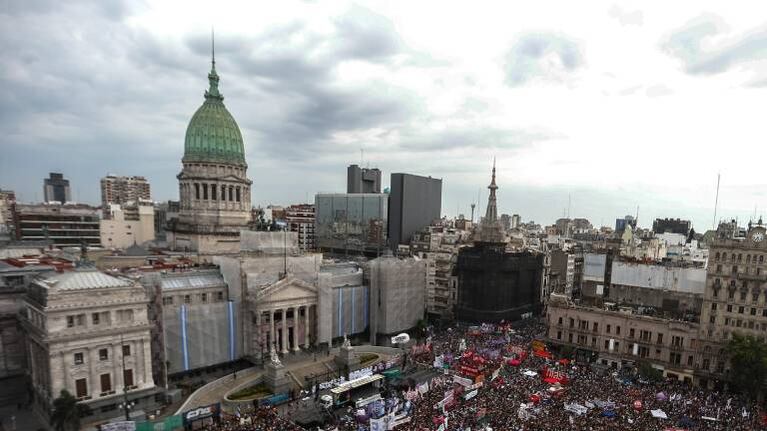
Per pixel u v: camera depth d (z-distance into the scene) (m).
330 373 96.12
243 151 156.62
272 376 86.12
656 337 104.00
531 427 62.97
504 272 141.38
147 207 189.00
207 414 70.38
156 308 83.69
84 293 71.56
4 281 86.94
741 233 125.12
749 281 93.38
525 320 148.38
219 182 146.00
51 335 67.94
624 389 83.56
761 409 80.06
